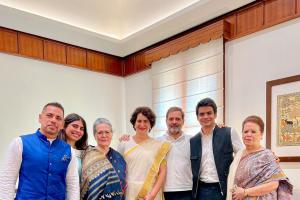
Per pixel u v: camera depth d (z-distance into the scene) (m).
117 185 2.35
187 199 2.65
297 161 3.06
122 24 5.10
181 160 2.72
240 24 3.83
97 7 4.70
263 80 3.53
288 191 2.18
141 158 2.60
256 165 2.20
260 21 3.61
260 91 3.54
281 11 3.42
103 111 5.36
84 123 2.57
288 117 3.19
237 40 3.85
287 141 3.17
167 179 2.70
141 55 5.32
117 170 2.45
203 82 4.15
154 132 4.81
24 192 1.92
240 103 3.74
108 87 5.49
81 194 2.27
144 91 5.25
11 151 1.94
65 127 2.45
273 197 2.14
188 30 4.49
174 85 4.57
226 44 3.97
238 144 2.55
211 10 4.00
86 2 4.55
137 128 2.70
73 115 2.49
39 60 4.67
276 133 3.28
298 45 3.24
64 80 4.93
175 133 2.79
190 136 2.85
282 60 3.37
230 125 3.82
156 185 2.57
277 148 3.24
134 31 5.01
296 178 3.08
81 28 4.71
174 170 2.69
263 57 3.55
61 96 4.87
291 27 3.32
